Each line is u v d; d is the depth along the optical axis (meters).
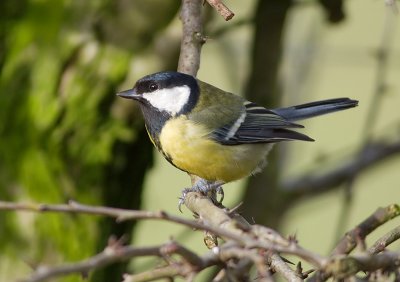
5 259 10.22
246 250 4.83
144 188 11.45
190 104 9.31
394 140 12.18
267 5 11.38
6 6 10.44
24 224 10.26
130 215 4.89
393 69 14.97
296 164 14.57
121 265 10.89
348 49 12.78
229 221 6.25
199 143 9.23
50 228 10.25
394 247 9.64
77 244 10.35
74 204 4.93
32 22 10.36
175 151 9.32
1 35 10.44
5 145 10.30
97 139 10.33
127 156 10.66
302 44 12.48
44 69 10.26
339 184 12.09
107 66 10.26
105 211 4.92
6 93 10.30
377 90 11.26
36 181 10.25
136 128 10.50
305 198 12.12
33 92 10.27
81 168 10.37
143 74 10.24
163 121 9.31
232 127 9.44
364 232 5.42
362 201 15.38
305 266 11.98
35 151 10.27
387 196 15.44
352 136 15.62
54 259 10.26
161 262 5.58
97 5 10.20
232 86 12.48
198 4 8.70
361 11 14.49
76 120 10.27
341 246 5.41
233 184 15.67
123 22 10.20
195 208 7.25
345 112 15.86
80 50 10.27
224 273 5.15
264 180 11.85
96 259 4.41
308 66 12.51
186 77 8.91
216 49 12.55
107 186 10.55
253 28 11.77
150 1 10.11
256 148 9.71
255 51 11.76
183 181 14.93
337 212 15.27
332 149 15.41
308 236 14.88
